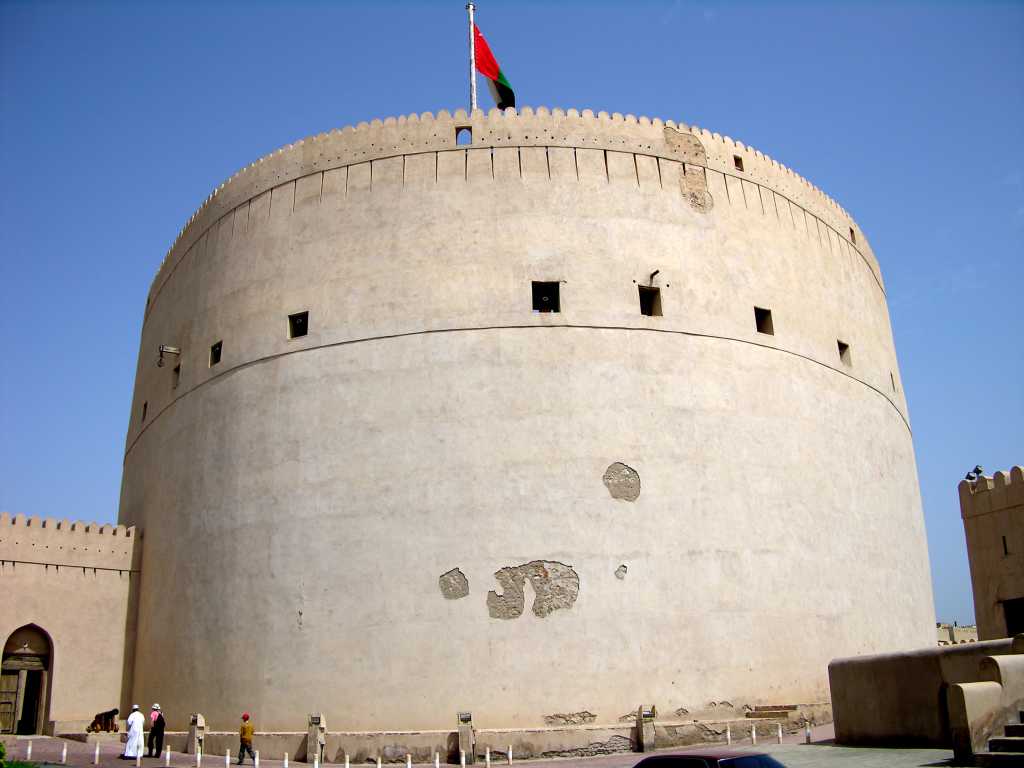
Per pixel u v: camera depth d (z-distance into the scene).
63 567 26.09
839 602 23.17
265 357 23.81
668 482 21.64
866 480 25.64
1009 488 22.89
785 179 27.03
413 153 23.98
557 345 22.14
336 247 23.83
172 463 25.84
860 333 27.89
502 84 29.38
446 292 22.62
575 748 18.44
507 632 20.03
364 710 19.97
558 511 20.89
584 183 23.64
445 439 21.50
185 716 22.33
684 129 25.27
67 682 25.38
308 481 22.08
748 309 24.33
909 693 14.45
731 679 20.67
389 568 20.78
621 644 20.14
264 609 21.55
